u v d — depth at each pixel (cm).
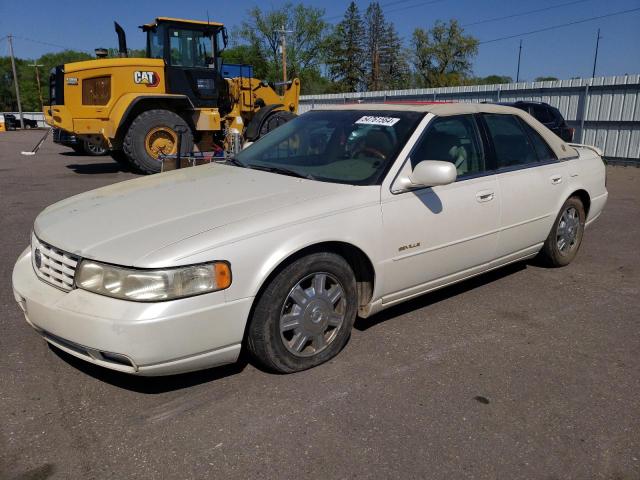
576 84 1568
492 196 407
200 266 268
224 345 284
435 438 264
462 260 397
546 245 495
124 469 241
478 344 362
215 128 1234
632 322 401
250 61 6288
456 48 6109
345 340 341
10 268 509
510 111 454
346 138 392
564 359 344
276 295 299
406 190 352
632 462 250
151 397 295
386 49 6788
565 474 242
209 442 259
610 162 1501
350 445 258
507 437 266
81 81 1130
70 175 1202
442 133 387
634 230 688
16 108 9131
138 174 1225
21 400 291
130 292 261
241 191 338
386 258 344
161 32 1182
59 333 276
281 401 293
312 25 6300
